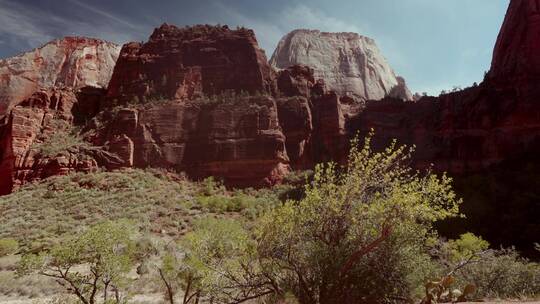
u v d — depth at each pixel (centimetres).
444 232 3192
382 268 679
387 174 698
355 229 707
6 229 3416
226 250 858
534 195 3588
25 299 1490
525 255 2595
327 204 705
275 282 730
